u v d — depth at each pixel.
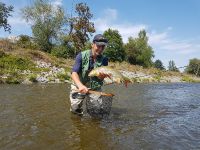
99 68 7.50
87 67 7.87
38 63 35.25
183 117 8.37
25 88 16.91
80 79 8.02
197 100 13.04
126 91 17.19
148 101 11.91
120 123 7.32
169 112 9.20
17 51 39.34
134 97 13.44
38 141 5.66
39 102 10.40
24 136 5.99
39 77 25.62
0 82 21.78
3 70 27.16
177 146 5.44
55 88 17.27
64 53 51.03
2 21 46.28
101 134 6.21
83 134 6.18
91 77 7.98
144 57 82.12
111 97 8.15
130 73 44.81
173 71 60.03
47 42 59.22
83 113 8.26
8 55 33.50
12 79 22.77
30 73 28.53
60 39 57.47
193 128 6.91
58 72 31.22
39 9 58.75
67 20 59.03
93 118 7.80
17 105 9.62
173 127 7.00
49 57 41.50
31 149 5.20
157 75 49.59
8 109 8.85
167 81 43.56
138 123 7.38
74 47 54.94
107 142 5.63
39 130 6.46
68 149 5.21
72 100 8.17
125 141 5.71
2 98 11.41
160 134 6.29
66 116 7.95
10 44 43.19
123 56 72.62
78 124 7.07
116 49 67.00
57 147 5.31
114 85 22.09
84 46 55.16
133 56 80.06
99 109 7.98
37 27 58.88
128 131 6.50
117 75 7.38
